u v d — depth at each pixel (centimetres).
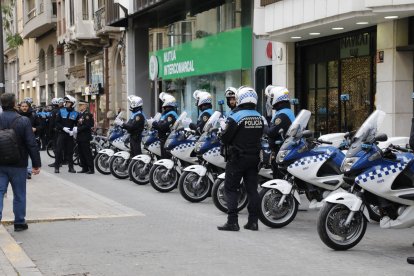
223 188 1141
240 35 2320
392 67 1638
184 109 2898
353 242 859
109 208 1209
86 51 4388
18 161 977
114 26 3481
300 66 2144
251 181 998
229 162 988
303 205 1249
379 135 827
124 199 1362
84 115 1906
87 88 4303
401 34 1620
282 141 1115
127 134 1836
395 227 845
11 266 767
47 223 1075
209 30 2617
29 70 6253
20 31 6200
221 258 815
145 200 1343
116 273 744
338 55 1962
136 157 1602
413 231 998
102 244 905
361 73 1852
